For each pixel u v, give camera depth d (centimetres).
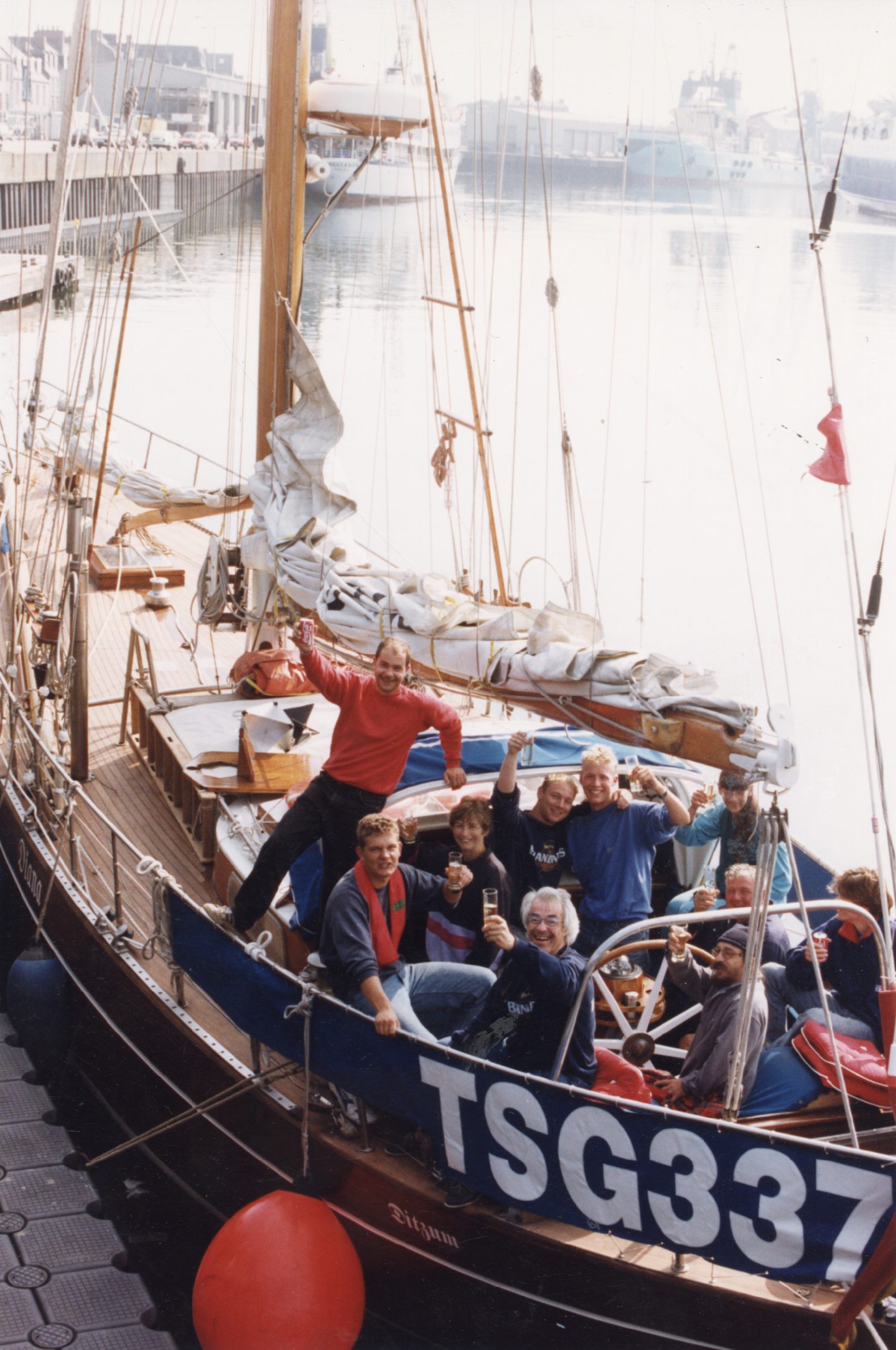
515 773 551
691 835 590
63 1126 655
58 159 879
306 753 686
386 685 523
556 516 1512
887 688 1108
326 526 648
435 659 552
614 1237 432
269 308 716
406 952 544
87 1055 664
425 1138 470
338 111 702
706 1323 426
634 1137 407
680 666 474
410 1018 462
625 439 1598
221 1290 461
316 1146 494
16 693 820
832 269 1388
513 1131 429
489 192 1908
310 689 762
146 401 2033
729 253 770
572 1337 450
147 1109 603
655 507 1444
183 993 571
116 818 734
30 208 3091
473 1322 468
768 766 412
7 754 838
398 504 1587
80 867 663
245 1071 525
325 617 597
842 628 1212
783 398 1420
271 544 658
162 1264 567
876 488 1324
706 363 1544
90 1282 550
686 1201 404
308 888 545
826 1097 457
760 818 412
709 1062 452
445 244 1886
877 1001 475
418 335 1942
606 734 498
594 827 548
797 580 1279
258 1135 527
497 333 1881
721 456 1460
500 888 509
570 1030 440
